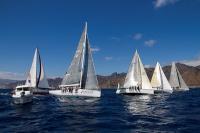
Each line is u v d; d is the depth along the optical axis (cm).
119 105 4562
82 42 6391
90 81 6175
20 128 2267
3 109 3872
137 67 7994
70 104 4634
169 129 2206
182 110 3706
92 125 2398
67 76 6575
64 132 2095
